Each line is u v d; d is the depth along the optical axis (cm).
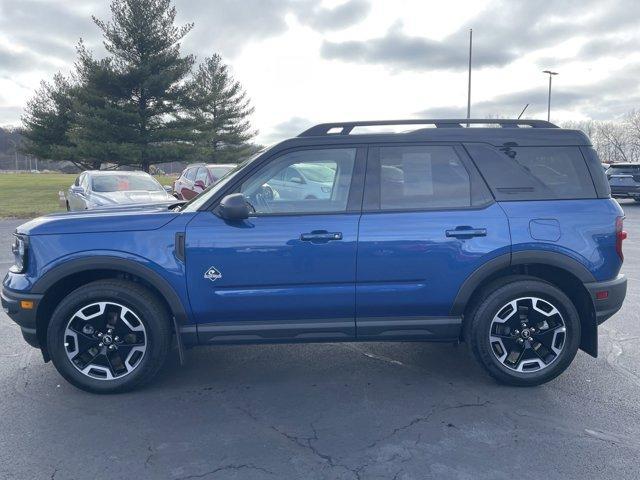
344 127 422
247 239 388
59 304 394
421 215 397
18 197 2555
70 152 3209
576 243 400
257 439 339
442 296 399
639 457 314
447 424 356
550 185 409
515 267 417
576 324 405
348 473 301
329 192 404
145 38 3017
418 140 409
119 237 389
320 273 392
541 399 393
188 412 377
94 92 3028
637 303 648
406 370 452
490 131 414
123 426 357
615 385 416
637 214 1698
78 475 300
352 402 392
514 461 311
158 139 3114
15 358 480
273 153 408
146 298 396
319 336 402
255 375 443
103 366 404
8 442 336
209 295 391
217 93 4206
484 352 406
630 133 6344
